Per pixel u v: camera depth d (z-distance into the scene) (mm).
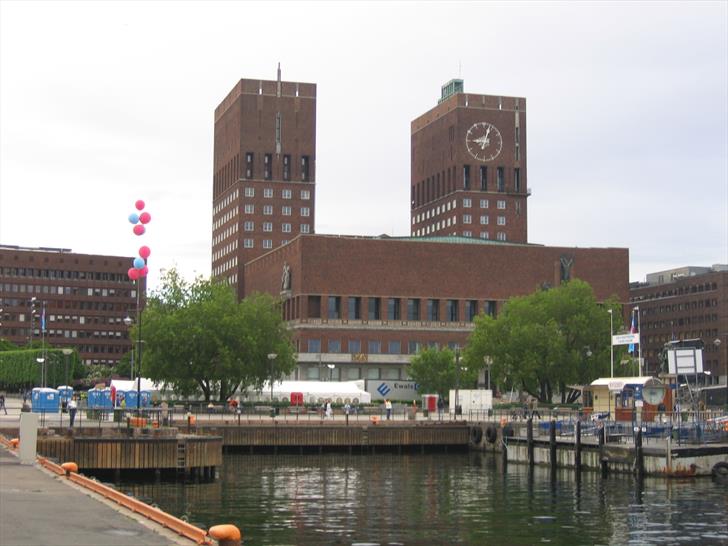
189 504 68750
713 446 85812
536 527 59562
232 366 140125
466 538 55250
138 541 30891
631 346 130000
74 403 108312
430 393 187750
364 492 77188
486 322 161000
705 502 70875
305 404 146750
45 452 81188
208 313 141625
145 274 97438
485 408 142250
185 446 84500
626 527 59656
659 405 104875
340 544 52594
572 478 87812
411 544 53000
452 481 85938
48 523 34000
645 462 86188
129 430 87375
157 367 139500
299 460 107875
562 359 154375
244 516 63000
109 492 41625
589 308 160500
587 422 100188
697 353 106750
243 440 113875
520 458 105125
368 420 123062
